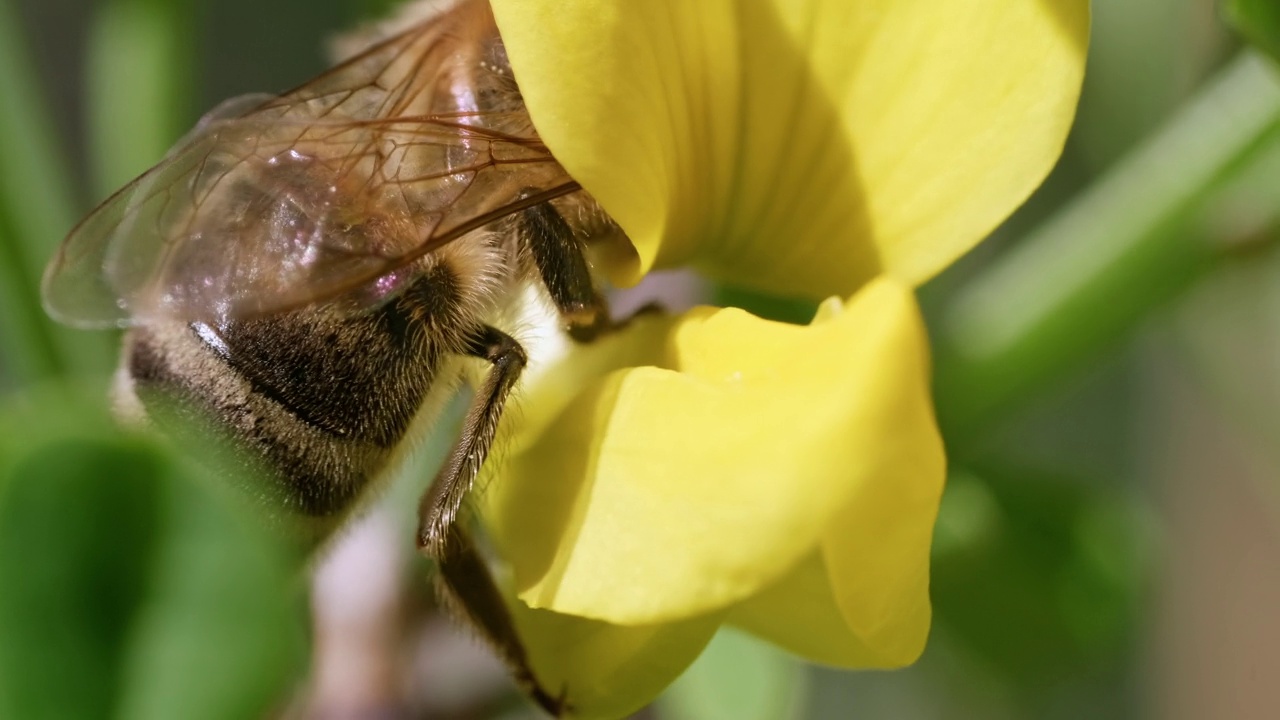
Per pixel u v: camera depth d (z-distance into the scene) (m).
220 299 0.06
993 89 0.06
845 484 0.06
